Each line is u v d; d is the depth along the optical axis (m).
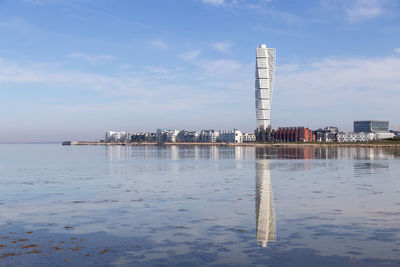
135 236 18.42
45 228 20.22
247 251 15.77
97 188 37.81
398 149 193.75
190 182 42.94
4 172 59.75
